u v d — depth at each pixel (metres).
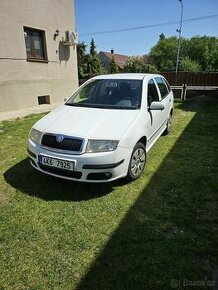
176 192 3.68
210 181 3.99
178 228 2.93
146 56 65.62
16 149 5.46
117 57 64.69
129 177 3.82
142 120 4.00
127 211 3.25
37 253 2.60
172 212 3.23
